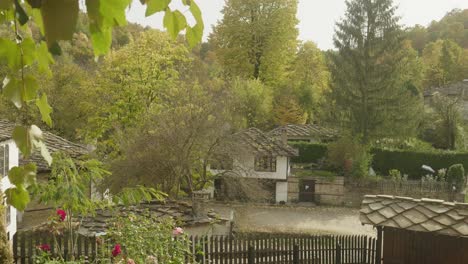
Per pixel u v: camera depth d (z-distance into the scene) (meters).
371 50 37.34
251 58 44.09
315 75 51.56
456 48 69.38
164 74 27.92
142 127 23.52
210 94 23.45
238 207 29.00
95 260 7.24
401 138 37.03
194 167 22.66
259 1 42.88
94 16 1.13
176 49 28.66
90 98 28.58
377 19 37.25
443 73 67.06
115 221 7.98
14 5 1.15
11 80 1.41
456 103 40.25
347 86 37.31
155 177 20.89
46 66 1.43
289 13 43.03
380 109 36.66
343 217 27.80
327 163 35.62
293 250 14.24
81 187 5.70
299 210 29.19
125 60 27.64
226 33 43.72
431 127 41.19
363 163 32.25
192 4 1.41
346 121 37.28
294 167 36.88
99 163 6.18
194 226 15.50
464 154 34.41
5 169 13.58
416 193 30.70
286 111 43.59
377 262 12.98
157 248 7.53
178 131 21.02
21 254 9.96
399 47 37.53
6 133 13.43
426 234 12.14
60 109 30.72
